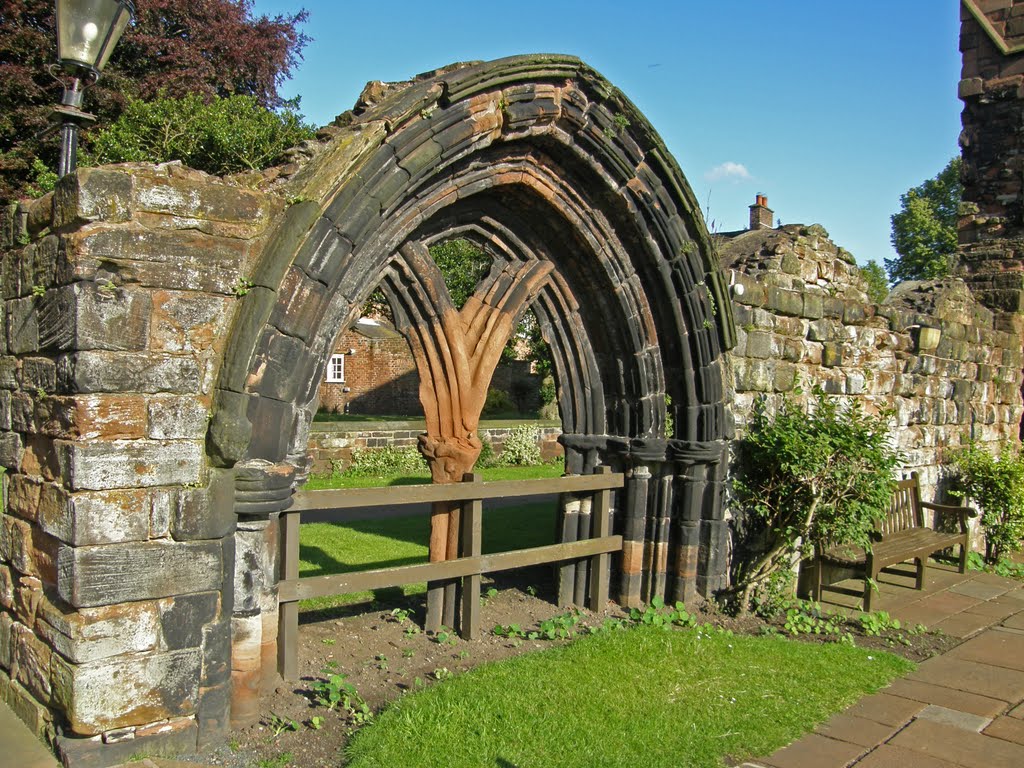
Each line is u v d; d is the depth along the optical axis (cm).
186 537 401
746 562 752
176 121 1080
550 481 639
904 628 712
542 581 762
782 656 599
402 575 546
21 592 444
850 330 883
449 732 441
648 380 677
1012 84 1220
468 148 518
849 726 491
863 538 714
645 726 468
